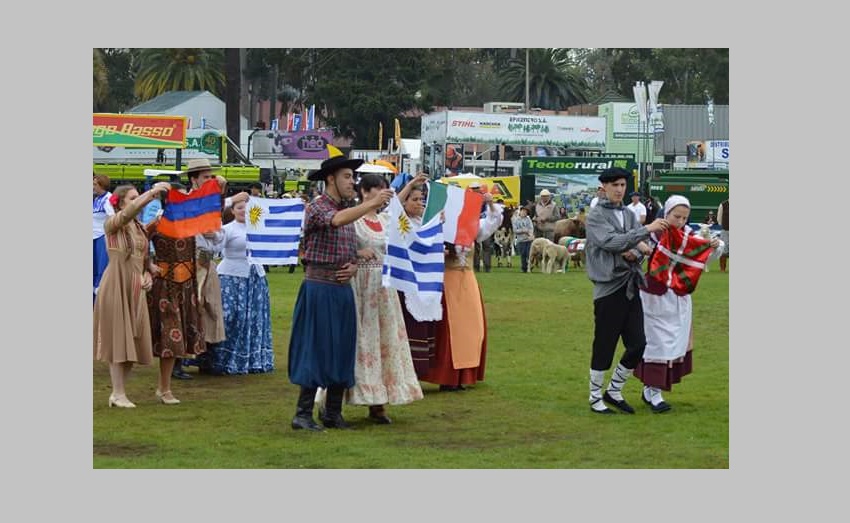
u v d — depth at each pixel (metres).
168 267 11.44
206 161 11.62
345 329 10.01
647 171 45.31
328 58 66.38
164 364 11.38
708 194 38.41
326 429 10.13
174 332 11.35
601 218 10.89
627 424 10.39
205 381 12.85
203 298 12.85
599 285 10.91
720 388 12.45
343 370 10.00
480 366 12.50
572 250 30.03
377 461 8.82
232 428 10.11
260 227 12.78
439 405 11.35
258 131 48.59
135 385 12.48
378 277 10.34
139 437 9.67
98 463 8.65
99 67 75.31
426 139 43.62
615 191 10.98
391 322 10.45
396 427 10.25
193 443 9.45
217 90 77.19
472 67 91.81
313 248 9.96
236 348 13.30
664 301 11.01
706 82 79.44
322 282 9.96
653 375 11.01
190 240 11.56
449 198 11.78
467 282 12.28
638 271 10.82
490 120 41.44
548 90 85.81
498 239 33.06
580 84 87.06
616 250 10.73
